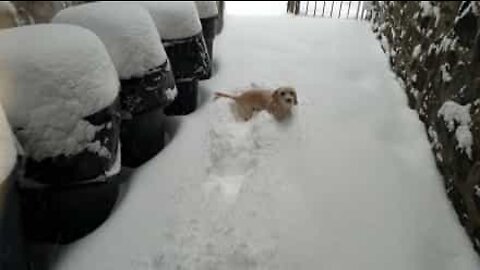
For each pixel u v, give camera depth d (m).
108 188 1.60
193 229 1.55
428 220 1.59
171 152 2.04
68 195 1.46
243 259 1.42
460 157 1.60
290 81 2.78
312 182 1.78
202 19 2.88
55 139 1.36
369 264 1.42
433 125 1.97
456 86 1.79
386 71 2.93
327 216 1.60
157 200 1.72
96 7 1.94
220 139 2.03
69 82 1.37
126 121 1.85
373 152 1.97
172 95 2.01
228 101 2.45
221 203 1.67
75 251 1.51
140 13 1.92
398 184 1.77
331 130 2.15
